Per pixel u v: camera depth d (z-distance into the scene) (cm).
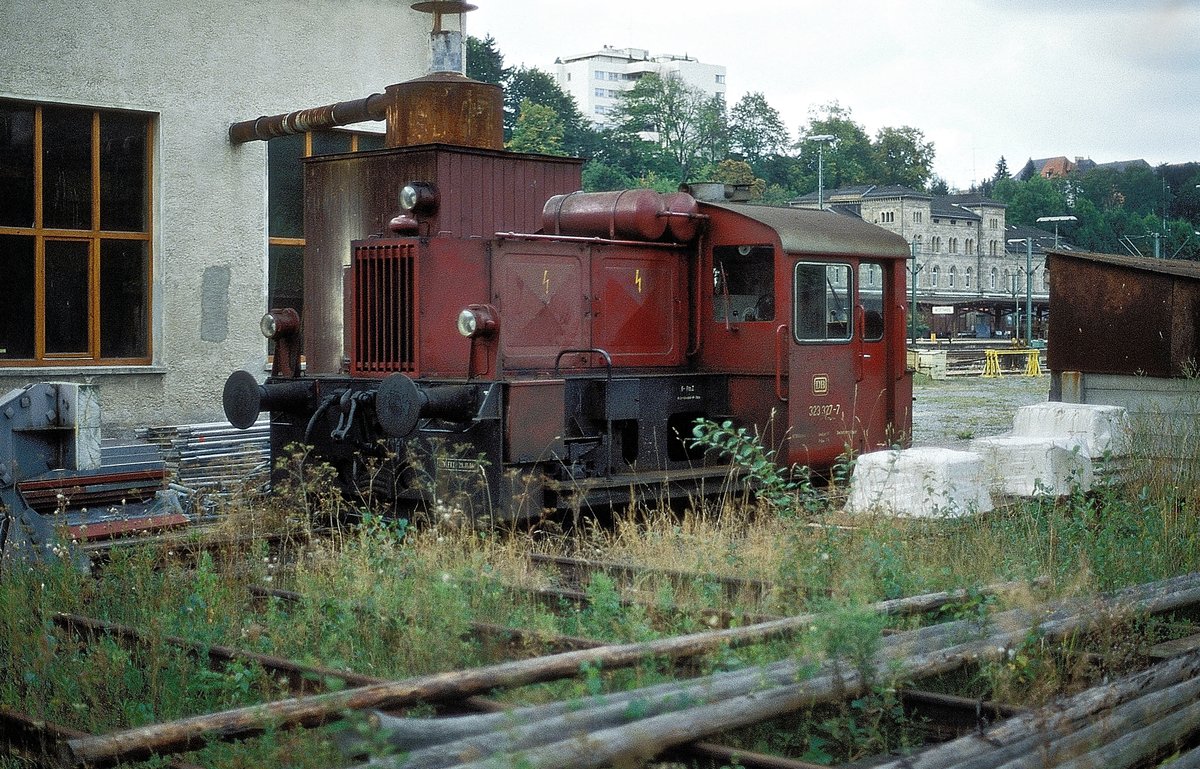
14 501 777
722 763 476
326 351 1223
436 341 1036
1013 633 609
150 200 1388
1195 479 1055
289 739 489
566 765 399
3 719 518
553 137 9494
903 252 1330
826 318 1234
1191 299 1292
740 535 991
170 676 583
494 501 978
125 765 451
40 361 1312
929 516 947
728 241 1210
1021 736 486
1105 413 1227
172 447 1178
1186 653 614
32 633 632
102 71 1332
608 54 19088
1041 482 1048
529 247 1077
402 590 716
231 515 964
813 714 544
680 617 694
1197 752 483
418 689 475
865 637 541
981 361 5562
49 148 1317
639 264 1180
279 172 1512
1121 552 858
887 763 453
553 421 1016
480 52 9838
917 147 14150
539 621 675
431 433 996
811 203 11862
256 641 643
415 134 1187
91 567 830
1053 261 1388
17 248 1295
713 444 957
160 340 1385
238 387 1085
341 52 1541
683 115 11925
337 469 1077
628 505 1079
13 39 1266
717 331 1223
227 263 1441
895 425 1328
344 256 1207
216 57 1423
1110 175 13388
